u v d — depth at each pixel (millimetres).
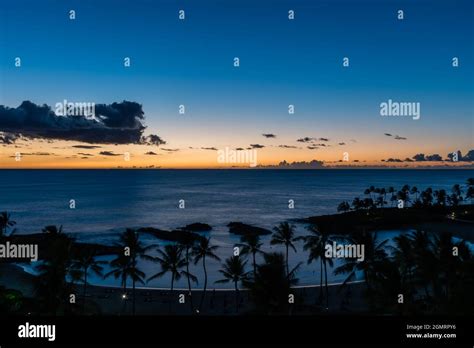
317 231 66375
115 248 101000
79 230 149875
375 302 37312
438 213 163750
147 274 86938
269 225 159375
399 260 50125
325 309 55719
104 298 64312
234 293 69188
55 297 40938
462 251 46125
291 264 93562
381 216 153000
